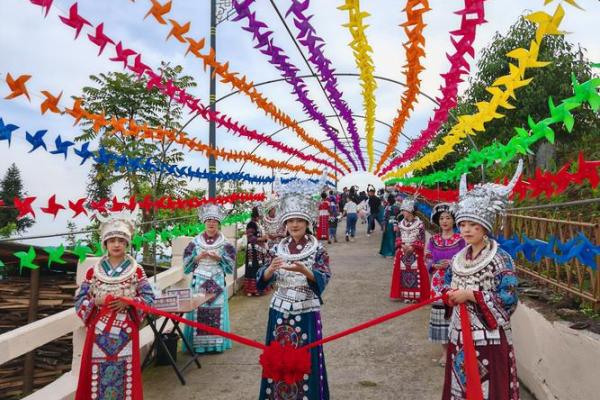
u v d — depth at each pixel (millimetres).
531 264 5348
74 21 2150
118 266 3445
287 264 3381
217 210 5629
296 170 12211
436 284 4980
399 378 4551
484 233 2953
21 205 3227
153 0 2162
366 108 5129
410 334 5980
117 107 9828
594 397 2951
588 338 3043
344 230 21531
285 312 3393
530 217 5098
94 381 3250
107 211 3578
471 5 2014
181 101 4195
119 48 2514
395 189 20672
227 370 4938
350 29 2678
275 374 2879
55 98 2672
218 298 5543
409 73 3312
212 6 7812
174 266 7199
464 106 8656
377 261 12195
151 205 5562
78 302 3354
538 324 3859
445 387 2994
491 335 2756
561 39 7984
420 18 2309
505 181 3695
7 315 5645
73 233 3705
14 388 5480
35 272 5621
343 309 7387
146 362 5035
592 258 2484
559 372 3457
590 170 2531
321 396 3322
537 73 7945
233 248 5684
